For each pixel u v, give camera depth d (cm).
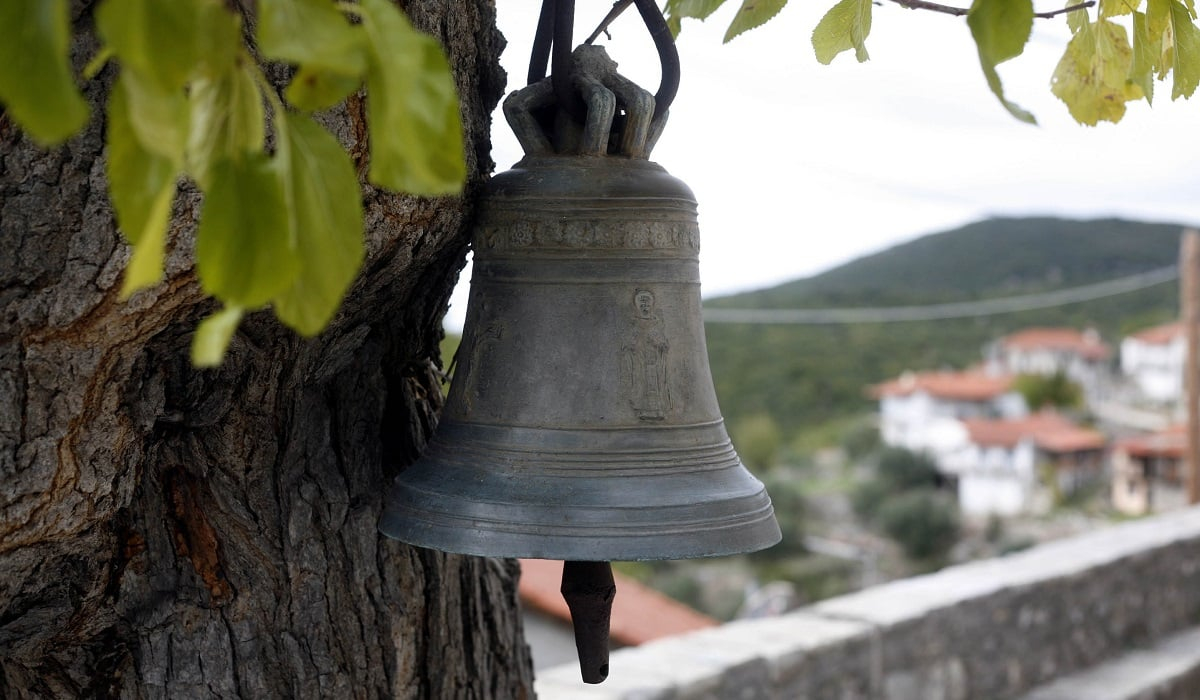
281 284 64
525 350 132
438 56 67
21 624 130
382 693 156
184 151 65
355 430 152
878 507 3381
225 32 63
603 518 122
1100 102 142
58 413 114
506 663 182
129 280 62
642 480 126
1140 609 556
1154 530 604
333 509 150
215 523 142
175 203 108
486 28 149
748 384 4869
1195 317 1357
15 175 108
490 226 135
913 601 438
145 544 138
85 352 113
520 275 133
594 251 131
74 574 130
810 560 2903
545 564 627
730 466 134
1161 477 3672
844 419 4656
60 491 117
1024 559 528
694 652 360
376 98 66
